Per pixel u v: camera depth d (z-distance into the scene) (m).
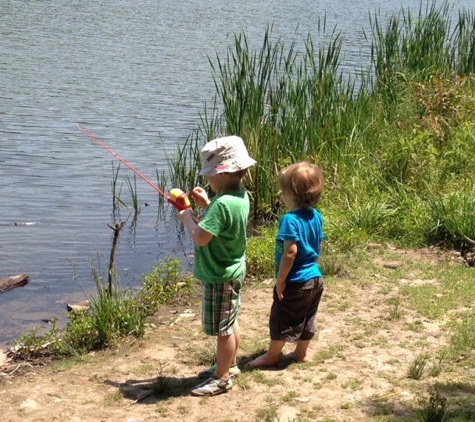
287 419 3.02
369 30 16.47
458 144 6.56
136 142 8.72
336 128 6.72
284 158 6.59
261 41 14.73
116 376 3.53
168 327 4.15
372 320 4.05
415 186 6.10
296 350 3.55
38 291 4.93
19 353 3.94
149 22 17.03
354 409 3.10
